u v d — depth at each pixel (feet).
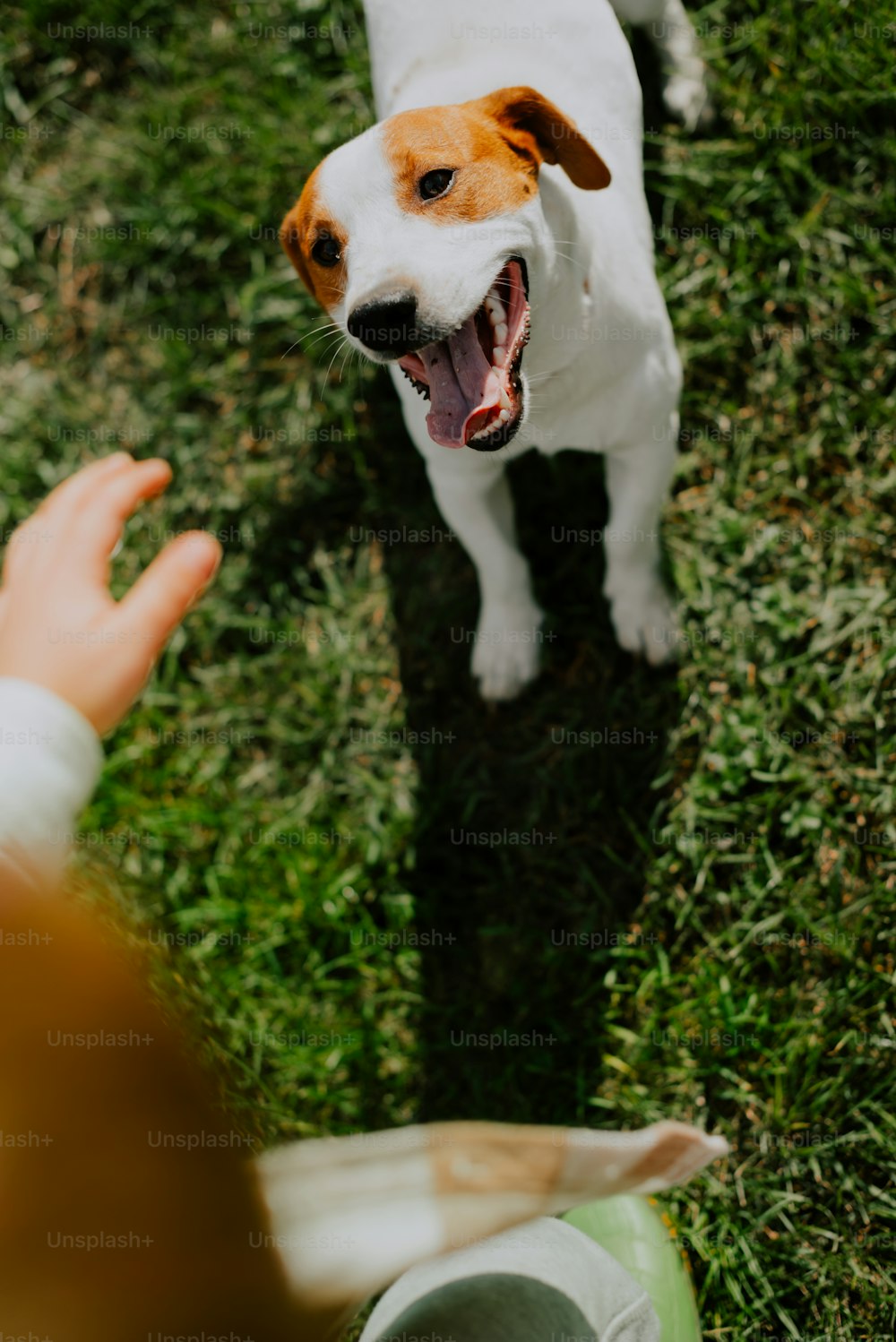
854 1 9.87
